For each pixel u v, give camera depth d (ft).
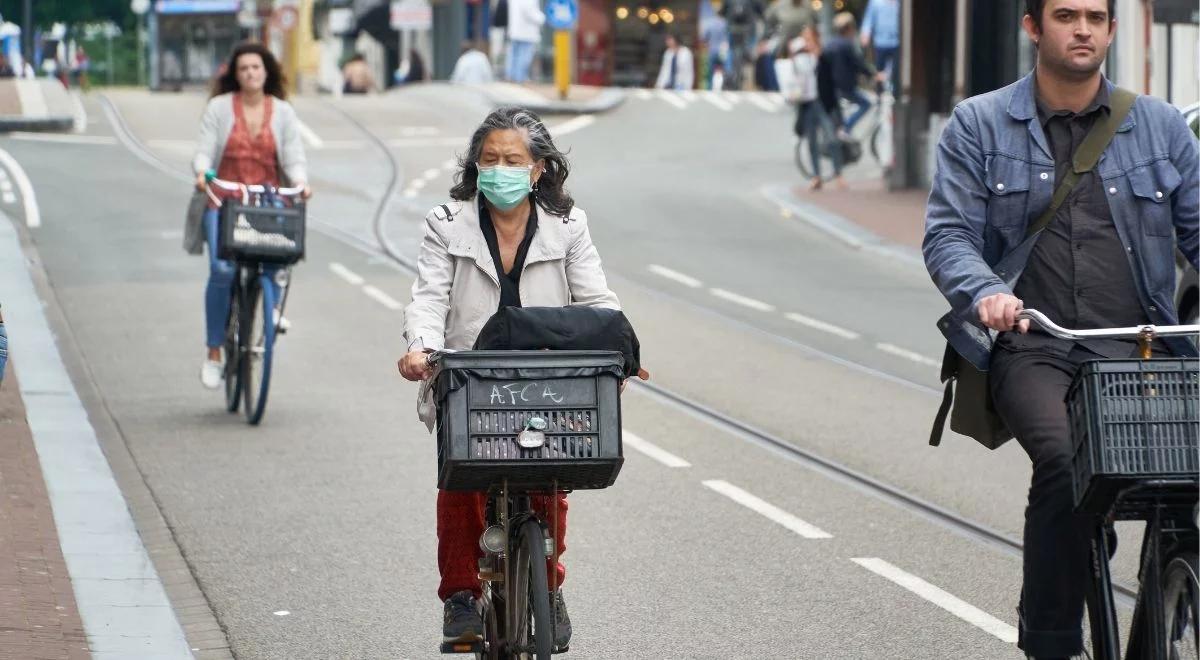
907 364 92.48
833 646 43.78
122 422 74.59
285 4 401.29
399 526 56.70
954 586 49.70
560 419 33.06
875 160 201.26
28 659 40.16
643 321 106.22
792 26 255.91
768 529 56.75
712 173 194.08
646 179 187.73
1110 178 33.68
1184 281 69.05
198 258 127.13
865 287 122.01
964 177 34.42
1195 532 31.07
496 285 36.55
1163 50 132.57
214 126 78.23
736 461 68.08
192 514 58.13
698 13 364.17
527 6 292.61
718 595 48.70
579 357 33.35
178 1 491.72
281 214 73.61
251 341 75.00
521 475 33.30
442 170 190.70
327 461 66.95
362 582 50.01
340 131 228.02
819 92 179.32
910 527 57.21
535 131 36.17
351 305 109.09
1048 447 31.96
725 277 125.49
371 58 451.94
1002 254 34.60
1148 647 32.22
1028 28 34.24
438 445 34.01
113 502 58.39
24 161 183.93
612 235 146.72
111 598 46.96
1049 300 33.86
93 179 171.22
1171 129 33.78
